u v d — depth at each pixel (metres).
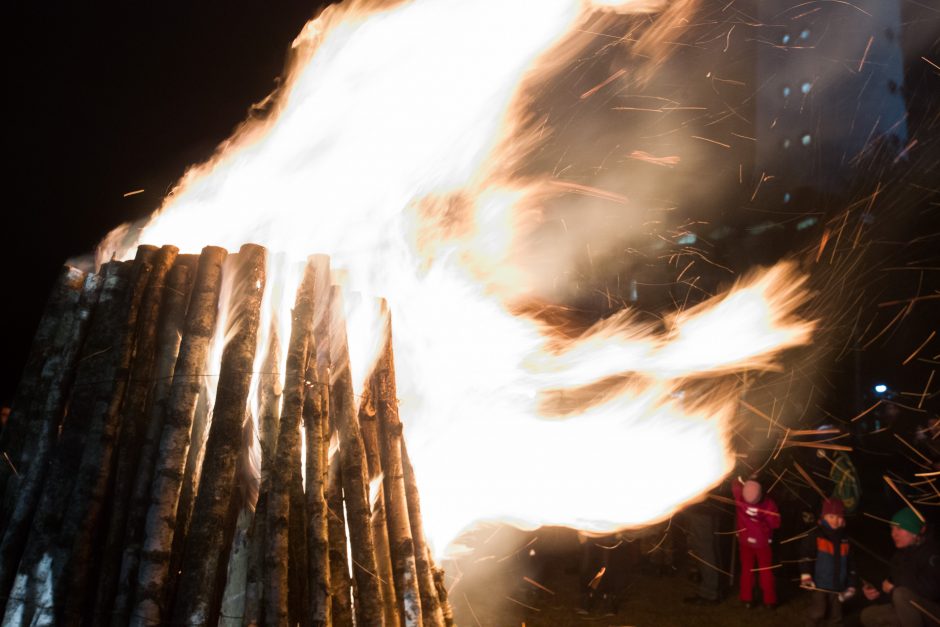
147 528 2.02
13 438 2.27
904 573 5.00
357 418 2.43
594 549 6.28
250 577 2.03
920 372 12.54
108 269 2.36
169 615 1.98
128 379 2.20
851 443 8.62
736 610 6.30
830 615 5.80
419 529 2.49
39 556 2.07
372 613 2.17
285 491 2.11
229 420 2.13
